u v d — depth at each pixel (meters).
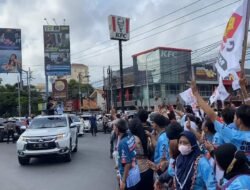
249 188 3.37
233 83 5.91
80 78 97.19
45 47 48.66
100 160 15.73
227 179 3.53
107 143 23.28
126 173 6.04
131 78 71.06
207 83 65.31
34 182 11.73
